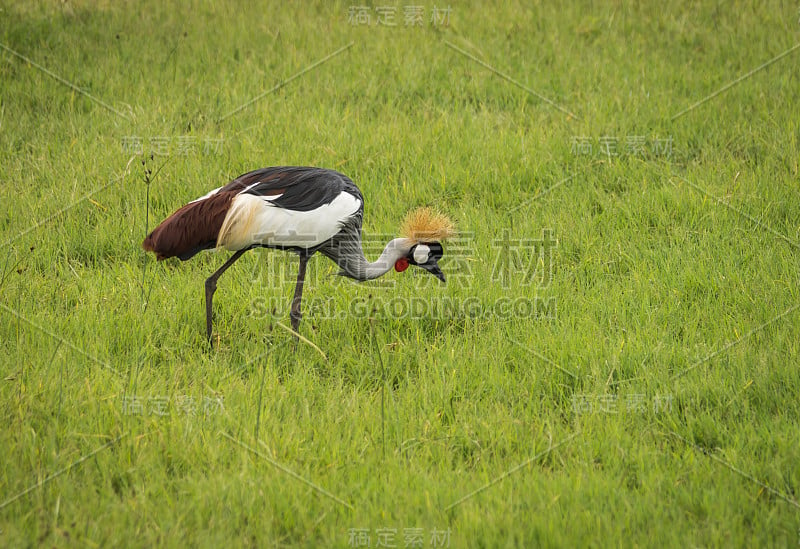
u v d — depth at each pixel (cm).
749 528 753
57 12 1753
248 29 1781
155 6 1838
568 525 743
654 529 736
